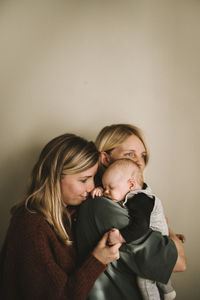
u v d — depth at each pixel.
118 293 1.06
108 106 1.67
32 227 1.03
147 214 1.04
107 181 1.17
